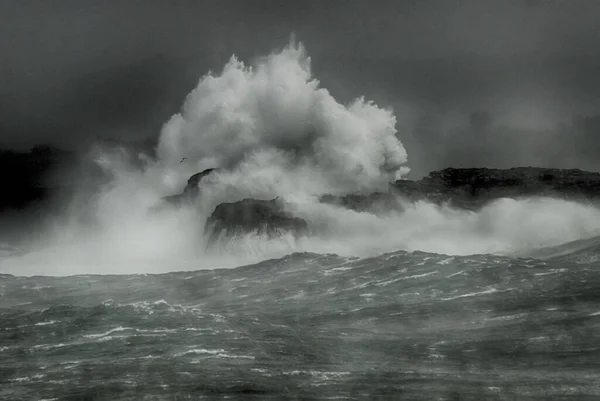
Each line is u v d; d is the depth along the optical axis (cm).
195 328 11462
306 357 10112
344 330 11650
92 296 15350
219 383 9012
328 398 8562
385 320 12144
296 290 14775
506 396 8531
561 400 8350
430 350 10375
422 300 13088
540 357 9756
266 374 9356
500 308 12125
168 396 8662
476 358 9912
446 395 8612
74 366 9900
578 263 15250
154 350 10388
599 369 9219
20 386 9225
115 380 9238
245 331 11450
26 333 11588
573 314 11431
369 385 8962
